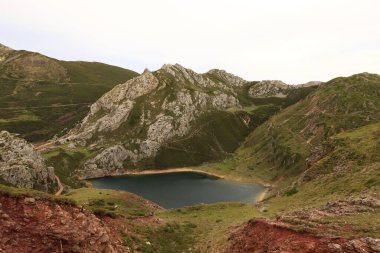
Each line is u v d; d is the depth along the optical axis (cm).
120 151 19050
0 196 3055
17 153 11512
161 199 13175
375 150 7925
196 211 7294
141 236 4472
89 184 15712
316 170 8619
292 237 3147
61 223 3164
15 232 2886
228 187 15138
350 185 6153
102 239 3412
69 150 18862
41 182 11225
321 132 16512
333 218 3656
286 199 7594
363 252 2658
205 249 4322
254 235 3616
